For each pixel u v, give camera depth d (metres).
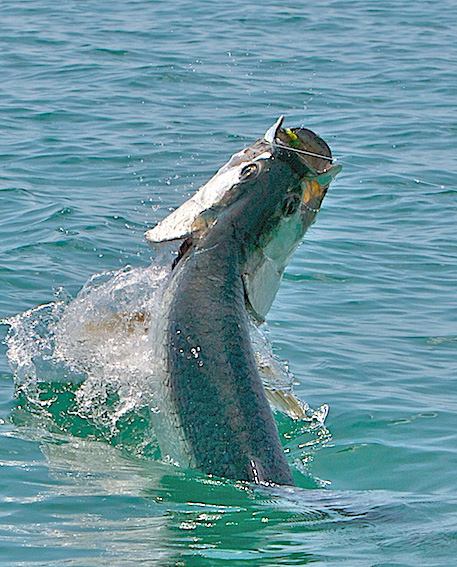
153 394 24.20
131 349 26.17
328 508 22.09
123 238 44.44
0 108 71.12
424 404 30.02
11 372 30.17
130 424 26.20
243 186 23.02
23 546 20.02
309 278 42.38
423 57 96.69
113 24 108.00
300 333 35.94
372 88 83.25
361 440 27.30
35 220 46.22
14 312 34.56
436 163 61.91
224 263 22.89
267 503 22.09
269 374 25.33
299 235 23.67
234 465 22.73
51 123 67.31
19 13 113.75
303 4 125.69
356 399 30.23
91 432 26.52
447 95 81.38
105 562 19.19
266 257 23.42
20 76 82.81
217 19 113.44
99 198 50.91
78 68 86.00
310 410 29.34
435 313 38.69
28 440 26.00
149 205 50.03
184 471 23.41
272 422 23.20
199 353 22.89
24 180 53.66
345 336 35.91
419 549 19.75
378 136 68.12
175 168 57.28
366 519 21.45
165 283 23.94
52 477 23.73
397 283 42.06
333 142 66.50
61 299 36.31
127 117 69.81
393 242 47.66
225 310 22.83
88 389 27.38
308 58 94.81
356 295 40.50
